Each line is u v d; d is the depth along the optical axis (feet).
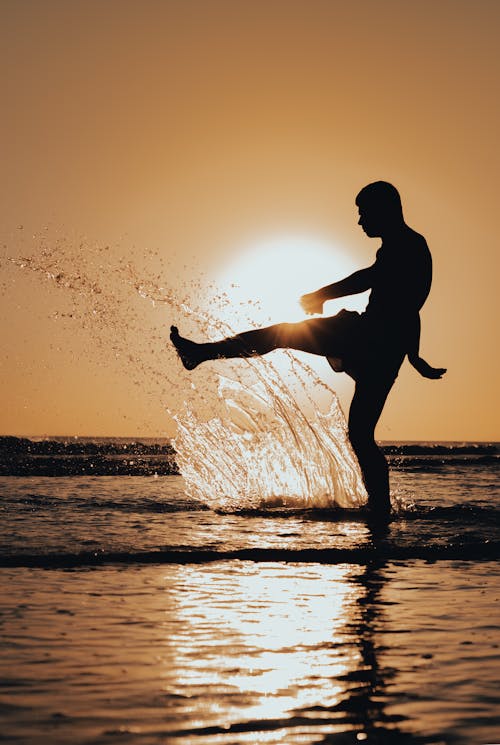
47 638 14.33
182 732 10.67
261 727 10.86
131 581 18.58
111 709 11.36
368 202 32.78
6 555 20.59
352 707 11.55
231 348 31.94
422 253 32.71
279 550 21.91
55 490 36.47
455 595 17.92
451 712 11.43
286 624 15.44
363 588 18.42
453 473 57.77
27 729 10.66
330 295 32.48
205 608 16.44
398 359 32.22
